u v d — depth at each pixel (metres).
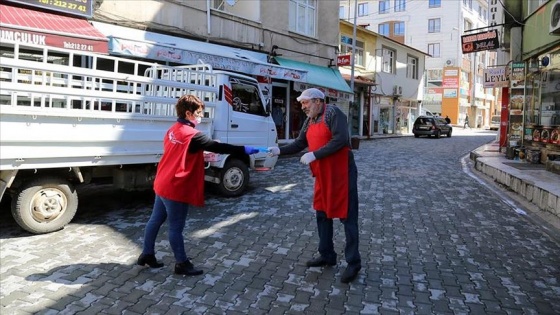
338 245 5.52
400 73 33.22
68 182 5.84
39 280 4.29
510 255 5.27
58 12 10.63
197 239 5.65
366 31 27.94
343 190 4.32
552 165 9.74
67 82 5.68
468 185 10.21
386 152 18.45
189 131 4.26
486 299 4.04
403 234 6.07
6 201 7.05
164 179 4.30
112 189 8.62
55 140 5.36
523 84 13.62
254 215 6.90
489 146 19.77
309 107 4.36
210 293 4.08
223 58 12.76
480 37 16.14
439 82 49.62
